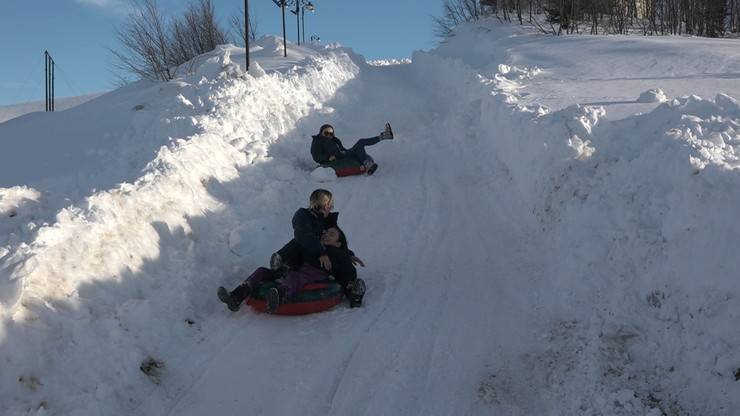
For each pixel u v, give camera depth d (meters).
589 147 6.36
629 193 5.37
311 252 5.49
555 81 12.25
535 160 6.98
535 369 4.36
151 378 4.30
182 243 6.07
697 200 4.43
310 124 13.04
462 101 14.75
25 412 3.62
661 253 4.60
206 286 5.71
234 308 5.21
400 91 19.12
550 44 18.89
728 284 3.96
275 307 5.11
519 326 4.92
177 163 7.09
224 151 8.45
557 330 4.73
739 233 4.01
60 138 11.55
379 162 10.66
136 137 9.93
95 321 4.40
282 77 14.60
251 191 8.12
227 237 6.72
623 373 4.07
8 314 3.88
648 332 4.33
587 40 18.69
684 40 16.89
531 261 6.01
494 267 6.09
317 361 4.59
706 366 3.80
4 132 12.56
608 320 4.51
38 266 4.31
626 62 13.70
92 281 4.71
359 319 5.21
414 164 10.30
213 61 14.67
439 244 6.84
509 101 9.35
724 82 10.11
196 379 4.42
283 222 7.74
